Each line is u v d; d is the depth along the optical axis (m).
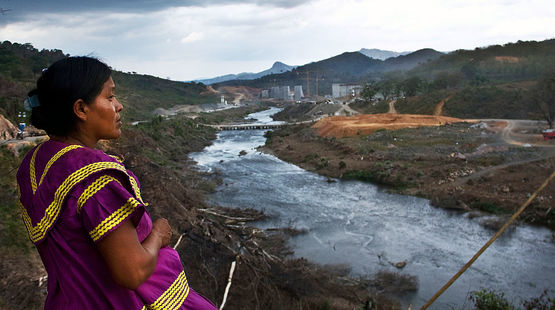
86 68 1.12
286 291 14.89
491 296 13.43
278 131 73.19
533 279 16.84
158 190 21.38
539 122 55.69
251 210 25.91
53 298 1.08
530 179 28.80
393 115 67.88
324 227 23.39
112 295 1.05
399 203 28.00
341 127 58.91
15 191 16.14
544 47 151.00
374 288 16.11
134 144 36.81
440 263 18.55
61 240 1.02
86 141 1.16
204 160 47.69
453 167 33.81
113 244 0.98
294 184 34.41
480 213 25.03
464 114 75.81
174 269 1.22
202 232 17.33
